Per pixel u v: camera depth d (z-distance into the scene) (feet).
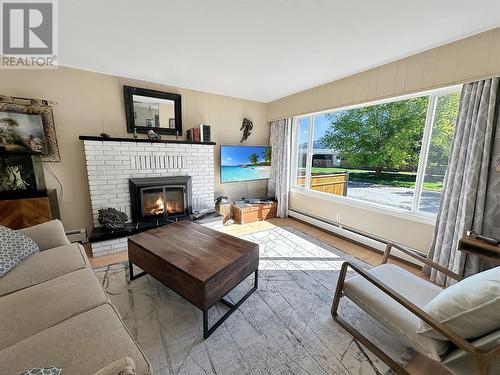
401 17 5.02
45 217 7.34
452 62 6.07
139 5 4.68
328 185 11.55
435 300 3.43
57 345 2.82
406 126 8.38
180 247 5.70
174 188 10.14
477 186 5.80
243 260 5.39
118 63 7.76
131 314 5.22
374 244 8.80
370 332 4.84
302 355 4.26
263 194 14.61
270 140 13.76
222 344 4.46
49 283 4.09
